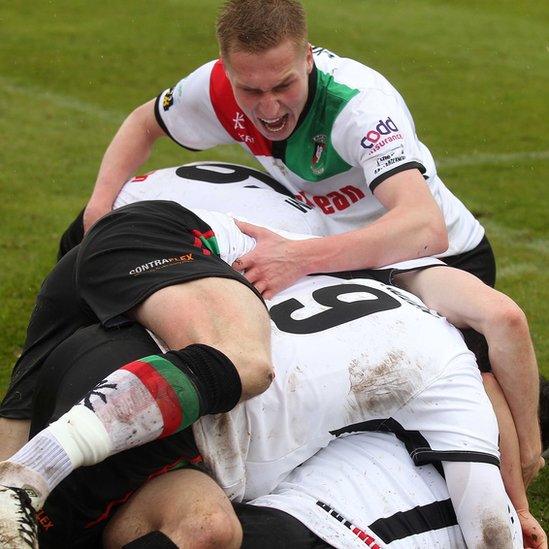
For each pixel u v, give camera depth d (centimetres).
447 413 541
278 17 644
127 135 809
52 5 2627
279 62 648
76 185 1451
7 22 2458
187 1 2689
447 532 537
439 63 2252
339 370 532
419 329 560
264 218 709
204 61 2209
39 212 1320
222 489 496
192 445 492
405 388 539
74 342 518
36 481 437
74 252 585
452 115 1895
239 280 532
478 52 2362
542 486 766
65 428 446
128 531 478
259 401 515
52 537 488
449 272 632
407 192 661
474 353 621
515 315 591
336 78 698
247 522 499
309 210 730
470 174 1569
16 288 1070
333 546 504
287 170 736
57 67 2130
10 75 2070
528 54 2372
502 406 614
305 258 598
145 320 516
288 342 538
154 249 541
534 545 609
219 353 477
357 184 719
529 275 1181
